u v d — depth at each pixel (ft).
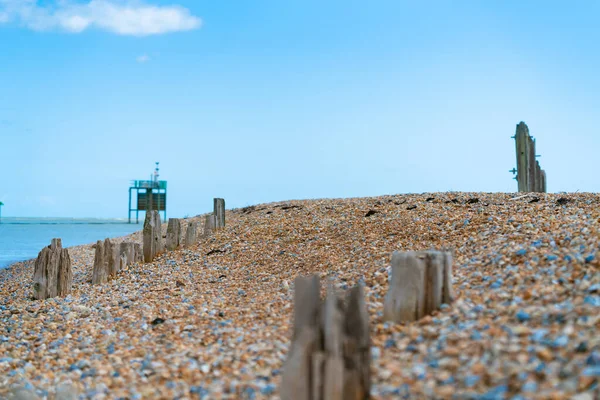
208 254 45.96
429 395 12.42
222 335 21.68
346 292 24.41
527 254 23.97
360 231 41.01
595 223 27.17
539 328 14.89
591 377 11.48
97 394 16.85
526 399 11.19
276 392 14.48
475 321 16.67
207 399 14.75
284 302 26.45
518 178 52.75
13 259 78.18
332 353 12.46
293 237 44.80
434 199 46.91
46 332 26.78
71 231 190.08
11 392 18.13
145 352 20.88
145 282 39.42
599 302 15.97
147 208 284.20
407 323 18.30
